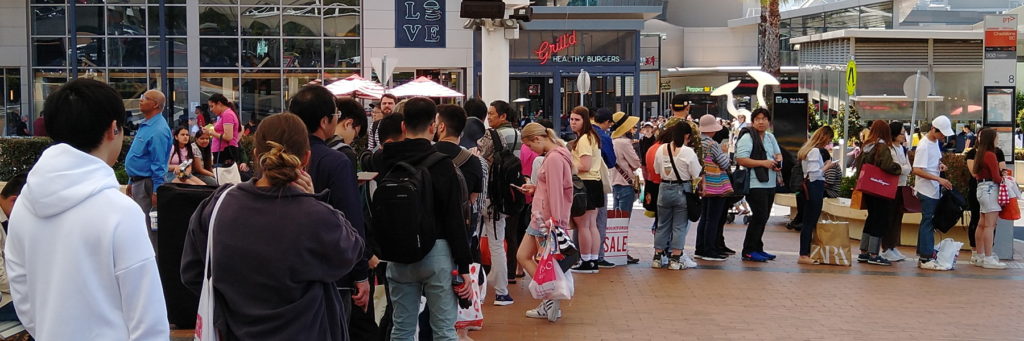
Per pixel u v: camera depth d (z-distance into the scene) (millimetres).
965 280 11422
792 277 11281
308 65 30828
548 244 8227
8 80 31234
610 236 11758
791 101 16578
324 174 5125
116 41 30609
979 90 34125
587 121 10641
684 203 11398
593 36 34375
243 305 4066
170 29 30531
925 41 34156
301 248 4055
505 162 8680
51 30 30922
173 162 11812
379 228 5766
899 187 12555
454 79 31078
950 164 14258
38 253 3240
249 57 30719
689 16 55312
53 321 3186
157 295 3268
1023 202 21766
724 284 10703
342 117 6387
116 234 3193
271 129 4484
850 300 9977
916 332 8570
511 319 8711
